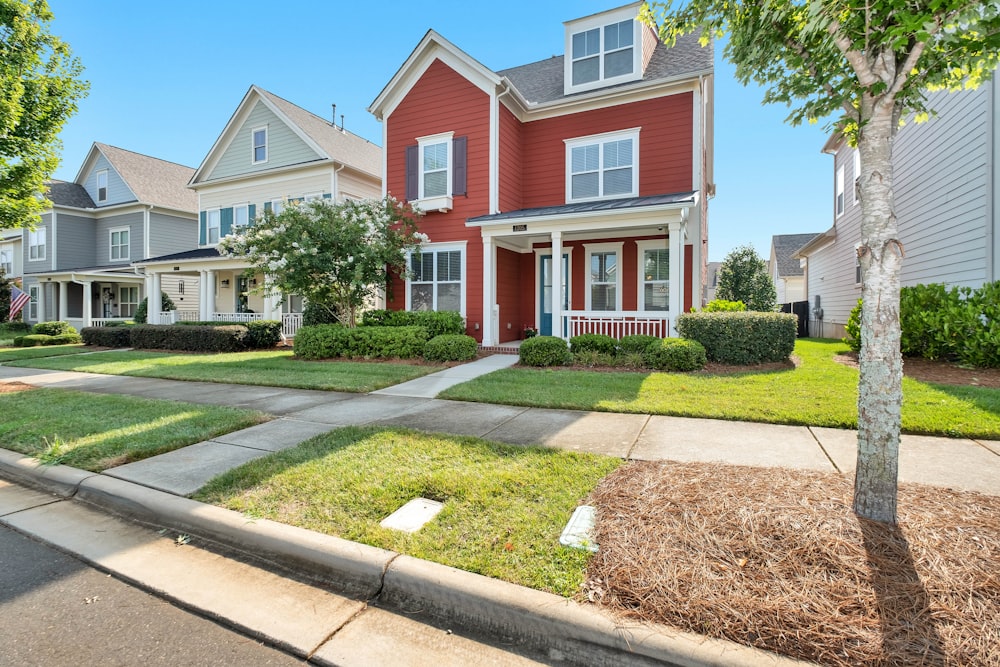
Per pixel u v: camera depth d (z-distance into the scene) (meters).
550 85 14.32
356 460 4.05
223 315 17.16
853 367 8.42
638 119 12.00
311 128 17.62
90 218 24.47
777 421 5.10
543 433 4.84
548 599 2.20
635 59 12.21
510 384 7.40
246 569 2.80
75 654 2.10
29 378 9.52
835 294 17.73
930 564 2.19
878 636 1.86
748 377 7.51
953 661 1.75
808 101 3.27
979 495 2.94
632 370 8.63
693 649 1.90
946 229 9.84
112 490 3.65
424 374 8.78
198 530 3.19
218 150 18.72
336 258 11.66
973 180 8.80
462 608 2.31
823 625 1.92
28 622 2.32
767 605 2.02
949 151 9.69
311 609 2.42
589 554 2.49
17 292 19.77
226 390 7.73
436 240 12.74
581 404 5.95
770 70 3.35
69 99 10.27
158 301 18.39
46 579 2.71
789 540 2.40
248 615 2.37
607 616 2.07
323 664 2.04
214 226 18.98
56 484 4.02
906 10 2.32
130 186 22.86
